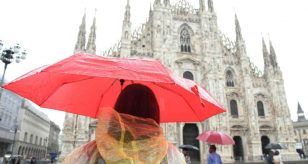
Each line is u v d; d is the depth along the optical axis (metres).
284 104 56.62
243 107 56.06
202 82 56.44
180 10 61.16
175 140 49.25
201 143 51.56
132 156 2.67
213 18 61.34
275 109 55.84
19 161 48.69
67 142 44.50
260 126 54.97
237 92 56.94
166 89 4.74
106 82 5.03
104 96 5.19
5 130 85.56
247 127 54.41
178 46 57.75
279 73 59.06
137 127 2.81
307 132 129.62
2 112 82.25
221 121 52.81
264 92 57.84
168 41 56.16
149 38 56.47
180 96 4.82
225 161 49.72
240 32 61.19
